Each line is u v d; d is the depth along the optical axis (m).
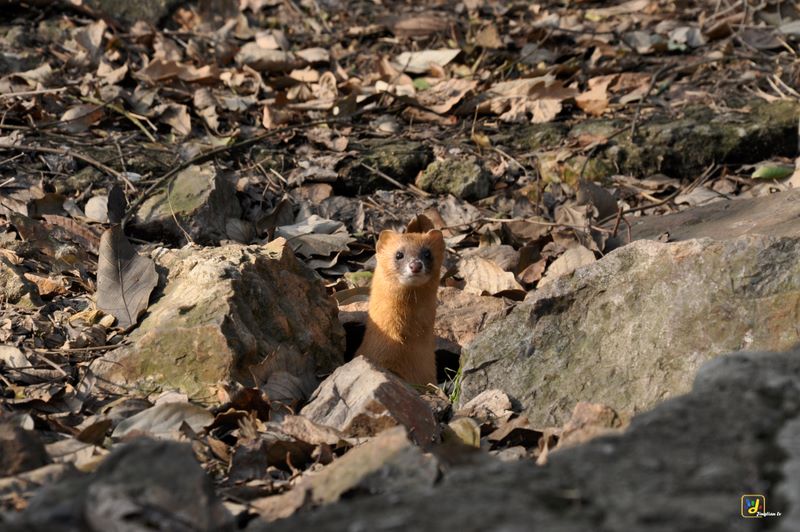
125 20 15.03
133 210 10.41
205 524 3.98
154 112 12.63
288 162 12.38
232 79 13.84
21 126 11.95
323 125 13.14
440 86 14.39
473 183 12.34
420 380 9.50
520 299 10.24
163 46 14.47
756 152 13.02
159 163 11.71
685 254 7.30
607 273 7.61
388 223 11.70
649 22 16.36
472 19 16.38
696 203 12.01
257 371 7.26
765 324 6.94
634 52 15.48
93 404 6.95
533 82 13.93
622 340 7.42
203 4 15.66
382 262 9.41
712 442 4.14
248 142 12.02
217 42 14.74
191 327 7.24
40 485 4.70
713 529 3.45
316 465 6.01
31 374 7.06
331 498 4.68
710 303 7.11
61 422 6.43
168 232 10.45
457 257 11.13
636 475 3.89
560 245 10.97
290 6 16.36
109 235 8.12
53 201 10.45
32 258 9.24
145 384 7.13
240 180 11.66
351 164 12.41
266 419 6.83
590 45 15.53
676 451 4.08
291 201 11.70
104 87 12.88
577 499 3.71
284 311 8.27
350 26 16.12
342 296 10.40
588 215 11.25
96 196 10.84
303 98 13.75
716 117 13.41
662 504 3.63
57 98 12.66
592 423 5.96
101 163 11.45
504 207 12.23
